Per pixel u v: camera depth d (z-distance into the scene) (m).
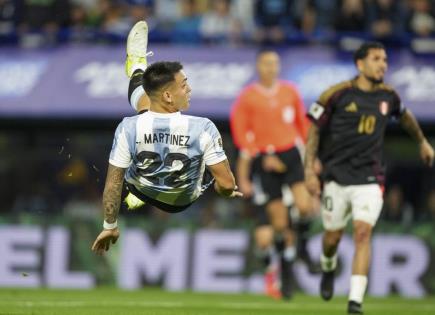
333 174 36.09
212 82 63.81
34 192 70.50
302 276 56.00
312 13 67.75
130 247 57.12
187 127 26.11
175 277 56.75
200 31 66.75
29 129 66.56
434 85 63.16
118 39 66.81
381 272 56.19
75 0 70.75
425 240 56.25
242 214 64.81
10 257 57.62
